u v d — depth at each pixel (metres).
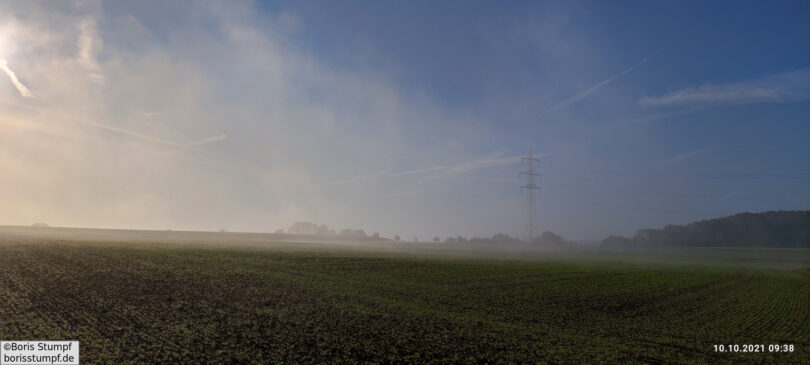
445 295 37.81
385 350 20.03
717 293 45.53
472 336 23.50
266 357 18.14
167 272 42.50
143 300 28.41
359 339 21.66
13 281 32.28
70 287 31.31
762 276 67.12
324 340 21.17
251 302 29.89
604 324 28.48
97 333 20.23
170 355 17.72
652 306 36.31
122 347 18.39
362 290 38.34
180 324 22.83
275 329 22.83
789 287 52.59
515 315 30.12
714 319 31.25
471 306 32.97
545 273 60.91
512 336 23.95
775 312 34.69
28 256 49.12
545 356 20.45
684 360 20.78
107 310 24.92
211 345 19.36
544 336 24.34
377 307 30.53
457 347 21.20
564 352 21.27
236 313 26.20
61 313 23.55
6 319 21.73
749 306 37.38
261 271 48.06
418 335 23.11
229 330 22.12
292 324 24.14
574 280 53.62
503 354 20.44
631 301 38.56
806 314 34.06
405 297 35.69
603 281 53.62
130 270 42.31
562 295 40.53
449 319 27.69
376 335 22.61
